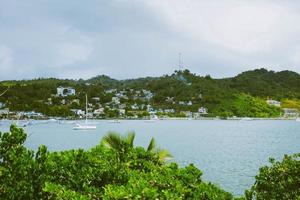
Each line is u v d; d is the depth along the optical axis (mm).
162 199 8156
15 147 9406
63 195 8586
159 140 123125
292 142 117750
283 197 10711
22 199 8797
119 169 10453
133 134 21922
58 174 9844
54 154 10203
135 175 10039
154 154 14344
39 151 9430
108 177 10102
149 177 9586
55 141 118938
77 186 9688
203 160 72062
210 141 120062
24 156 9141
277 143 114125
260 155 81312
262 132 169375
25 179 8938
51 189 8695
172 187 9297
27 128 189375
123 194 7871
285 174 10945
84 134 152625
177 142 115938
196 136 142500
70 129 185875
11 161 9164
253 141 121250
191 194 9289
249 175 54000
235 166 63781
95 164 10250
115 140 21016
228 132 168750
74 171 9914
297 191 10648
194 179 9945
